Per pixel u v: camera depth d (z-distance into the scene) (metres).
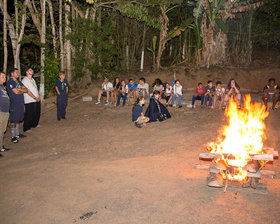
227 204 3.65
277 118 8.31
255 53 17.08
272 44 17.23
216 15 15.34
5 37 12.41
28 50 17.95
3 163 5.90
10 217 3.70
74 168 5.31
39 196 4.20
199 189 4.11
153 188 4.22
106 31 15.12
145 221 3.38
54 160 5.89
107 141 7.23
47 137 7.86
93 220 3.47
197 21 15.05
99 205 3.81
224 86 14.13
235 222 3.26
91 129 8.50
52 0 14.09
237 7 15.19
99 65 15.44
